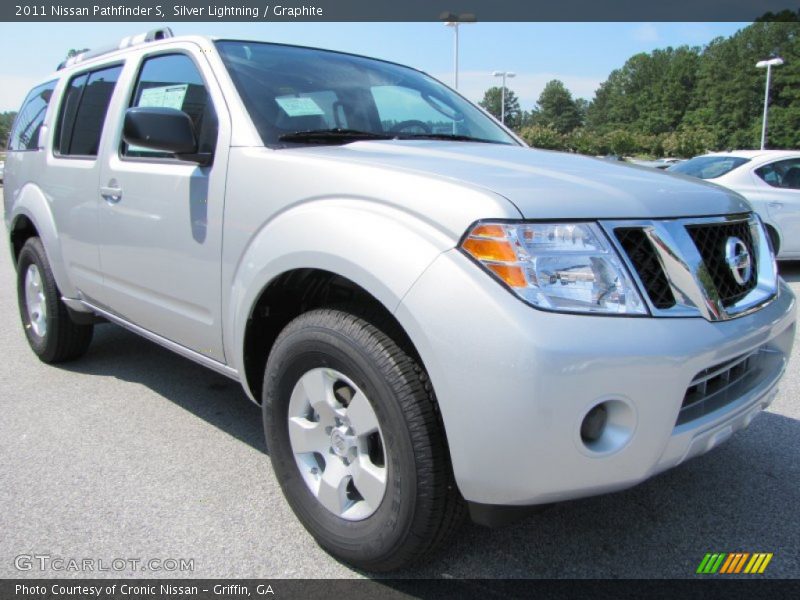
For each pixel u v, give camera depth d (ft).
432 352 5.89
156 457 9.91
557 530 8.10
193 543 7.76
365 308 6.89
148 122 8.20
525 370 5.51
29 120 14.88
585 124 424.46
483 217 5.90
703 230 6.79
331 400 7.18
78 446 10.25
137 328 10.93
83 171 11.37
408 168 6.89
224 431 10.85
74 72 13.10
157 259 9.53
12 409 11.71
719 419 6.65
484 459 5.81
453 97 12.17
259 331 8.34
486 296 5.71
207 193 8.48
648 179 7.33
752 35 264.93
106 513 8.36
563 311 5.71
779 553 7.61
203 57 9.40
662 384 5.86
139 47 11.06
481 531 8.06
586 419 5.78
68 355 14.02
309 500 7.56
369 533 6.84
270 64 9.70
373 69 11.25
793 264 29.25
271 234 7.50
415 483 6.28
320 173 7.22
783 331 7.77
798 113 243.19
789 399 12.14
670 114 324.39
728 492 8.93
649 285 6.14
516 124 349.00
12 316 19.30
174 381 13.24
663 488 9.05
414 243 6.15
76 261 11.97
